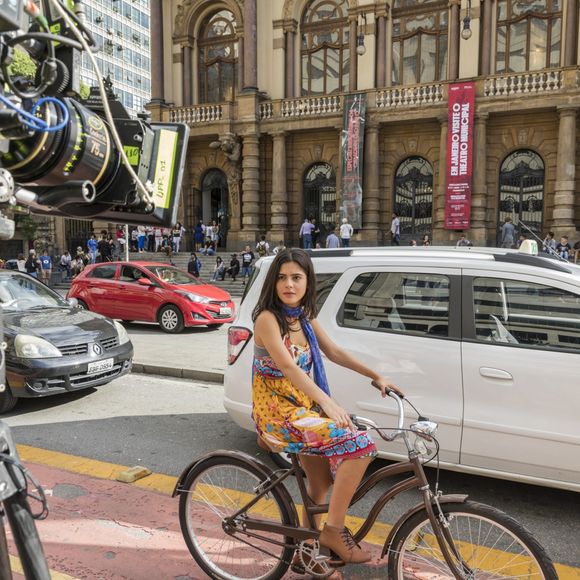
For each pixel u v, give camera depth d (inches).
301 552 107.3
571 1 817.5
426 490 98.7
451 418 153.4
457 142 840.3
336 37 974.4
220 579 118.0
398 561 102.6
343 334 169.0
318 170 994.1
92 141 80.0
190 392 292.2
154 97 1061.8
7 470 72.1
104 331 271.4
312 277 106.9
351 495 100.7
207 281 855.1
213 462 117.9
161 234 1026.7
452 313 158.9
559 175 800.9
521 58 875.4
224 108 984.9
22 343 240.5
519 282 154.3
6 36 68.7
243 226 1015.0
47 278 949.2
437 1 904.3
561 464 143.3
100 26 2475.4
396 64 942.4
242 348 188.4
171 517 148.4
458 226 847.7
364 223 925.8
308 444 100.7
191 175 1063.0
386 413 160.9
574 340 146.3
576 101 780.6
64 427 229.3
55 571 122.7
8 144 73.0
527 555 96.1
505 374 148.4
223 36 1056.2
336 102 936.3
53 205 80.8
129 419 241.9
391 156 929.5
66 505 154.4
